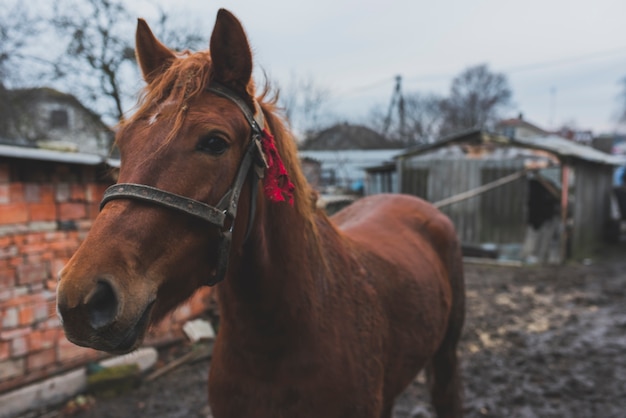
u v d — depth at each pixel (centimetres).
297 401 130
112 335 84
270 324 128
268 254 125
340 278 151
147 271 92
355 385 141
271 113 136
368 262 174
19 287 302
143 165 97
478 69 3512
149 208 95
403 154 1049
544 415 308
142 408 313
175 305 103
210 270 110
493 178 958
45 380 311
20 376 302
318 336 134
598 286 710
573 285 716
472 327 500
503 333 480
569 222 941
